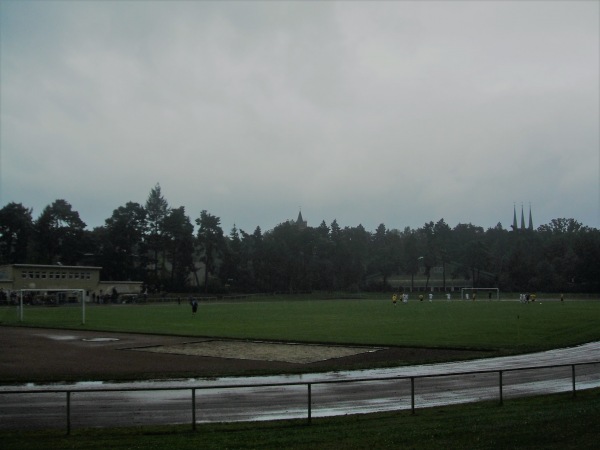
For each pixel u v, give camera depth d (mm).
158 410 18547
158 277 151750
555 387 22281
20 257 145625
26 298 104688
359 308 90250
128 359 31781
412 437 13719
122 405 19281
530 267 164750
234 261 165250
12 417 17594
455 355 32594
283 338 42938
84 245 148625
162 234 153750
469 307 90625
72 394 21172
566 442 12938
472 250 179125
